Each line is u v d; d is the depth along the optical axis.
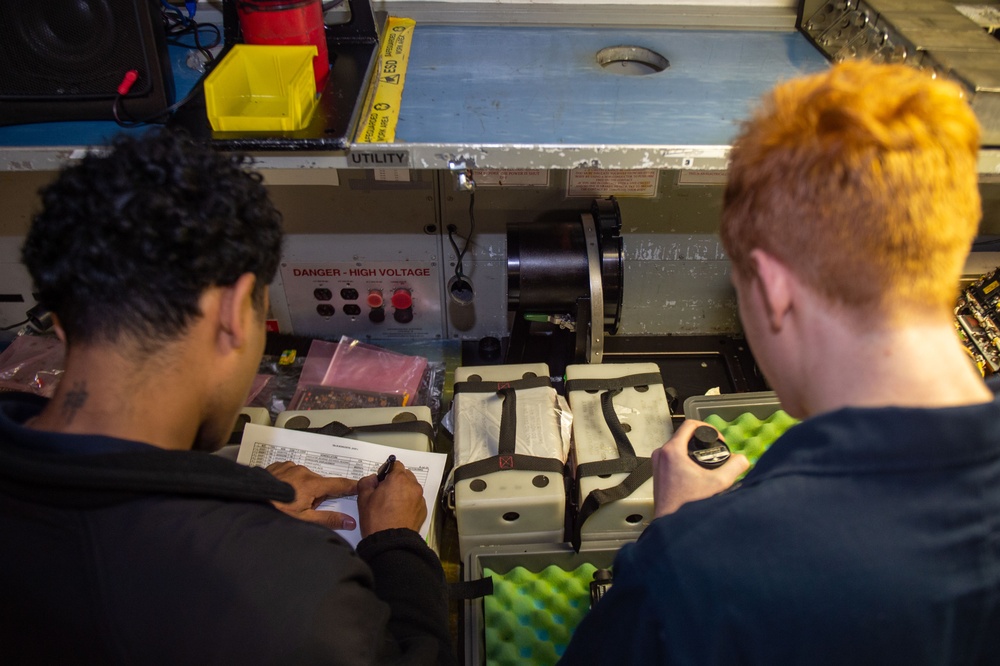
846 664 0.50
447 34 1.31
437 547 1.25
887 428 0.48
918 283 0.50
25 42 0.97
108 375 0.56
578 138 0.98
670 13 1.36
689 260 1.58
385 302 1.64
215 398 0.64
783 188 0.51
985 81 0.94
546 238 1.35
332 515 1.07
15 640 0.54
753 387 1.55
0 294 1.59
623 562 0.57
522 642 1.13
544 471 1.19
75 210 0.55
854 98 0.52
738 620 0.50
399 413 1.33
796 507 0.50
